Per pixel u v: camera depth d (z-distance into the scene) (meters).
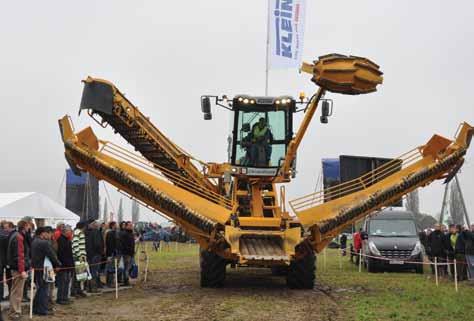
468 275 15.64
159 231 37.75
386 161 14.23
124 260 14.73
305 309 10.81
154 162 15.73
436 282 15.08
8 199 18.44
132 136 15.04
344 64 11.59
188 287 14.23
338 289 13.92
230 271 18.62
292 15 18.27
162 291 13.52
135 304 11.49
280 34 18.22
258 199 14.32
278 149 14.72
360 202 13.26
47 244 10.38
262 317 9.98
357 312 10.48
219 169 15.79
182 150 15.55
